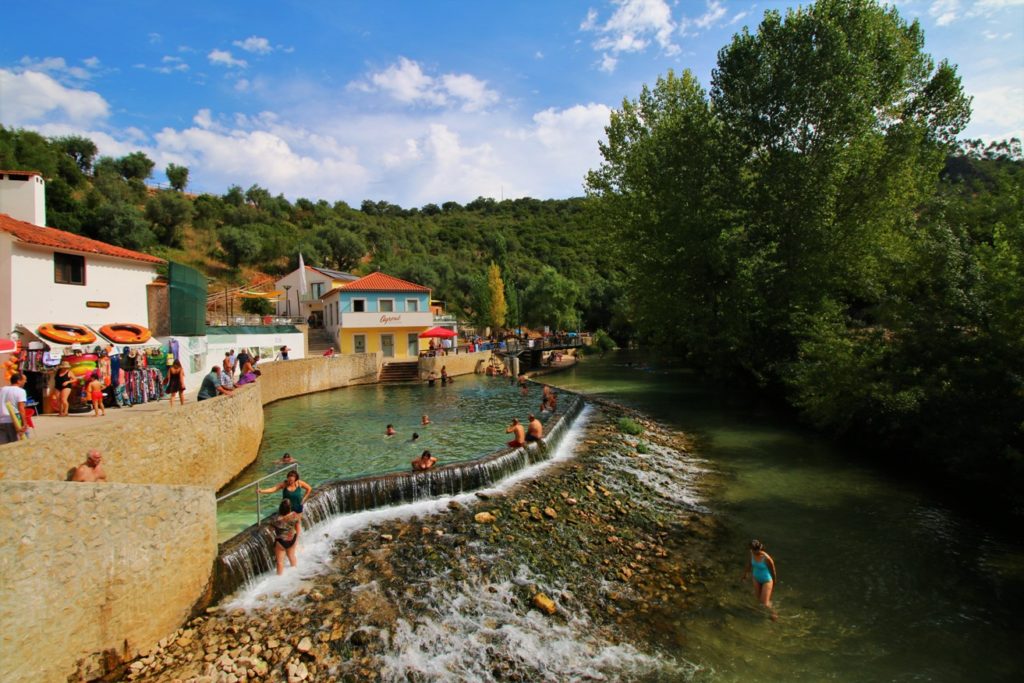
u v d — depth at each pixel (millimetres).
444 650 8547
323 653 8250
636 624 9461
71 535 7164
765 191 27938
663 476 17172
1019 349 13859
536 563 11133
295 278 58344
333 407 28391
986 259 15852
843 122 25656
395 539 11742
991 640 8984
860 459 19109
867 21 26547
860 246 26625
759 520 13820
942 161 29250
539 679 8078
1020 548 12172
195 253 69000
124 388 16516
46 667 6836
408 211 153750
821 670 8305
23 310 16625
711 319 32719
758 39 29062
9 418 10305
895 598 10266
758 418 26422
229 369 21969
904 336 16938
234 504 13523
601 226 42125
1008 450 13570
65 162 64875
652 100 40375
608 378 44281
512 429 17891
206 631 8680
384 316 43812
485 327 66375
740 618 9656
